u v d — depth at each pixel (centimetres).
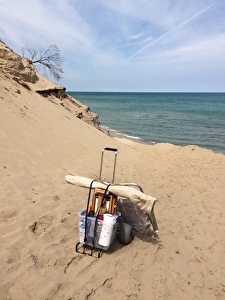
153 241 482
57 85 2047
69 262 383
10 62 1627
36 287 327
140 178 899
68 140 1078
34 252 389
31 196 555
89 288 341
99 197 418
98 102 11369
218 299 359
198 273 410
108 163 1021
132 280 368
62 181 684
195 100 13850
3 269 345
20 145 794
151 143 2606
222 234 550
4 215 461
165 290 360
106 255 412
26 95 1366
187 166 1197
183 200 735
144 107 8162
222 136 3062
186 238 515
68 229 470
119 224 451
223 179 1012
